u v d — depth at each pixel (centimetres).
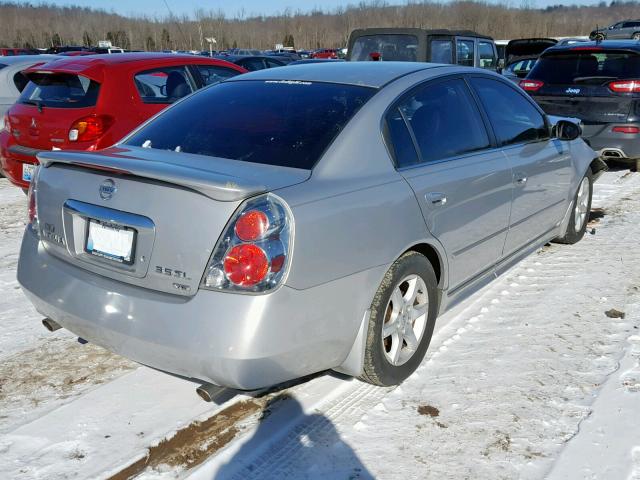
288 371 249
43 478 244
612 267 474
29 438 268
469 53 1063
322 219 248
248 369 233
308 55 3697
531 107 439
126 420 281
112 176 260
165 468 251
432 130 330
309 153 276
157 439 268
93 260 264
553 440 266
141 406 292
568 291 426
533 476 245
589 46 779
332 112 300
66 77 593
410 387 306
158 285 244
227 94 342
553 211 462
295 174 261
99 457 256
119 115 582
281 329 236
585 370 322
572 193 491
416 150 315
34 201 297
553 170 445
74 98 580
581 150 504
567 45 825
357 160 281
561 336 360
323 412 286
